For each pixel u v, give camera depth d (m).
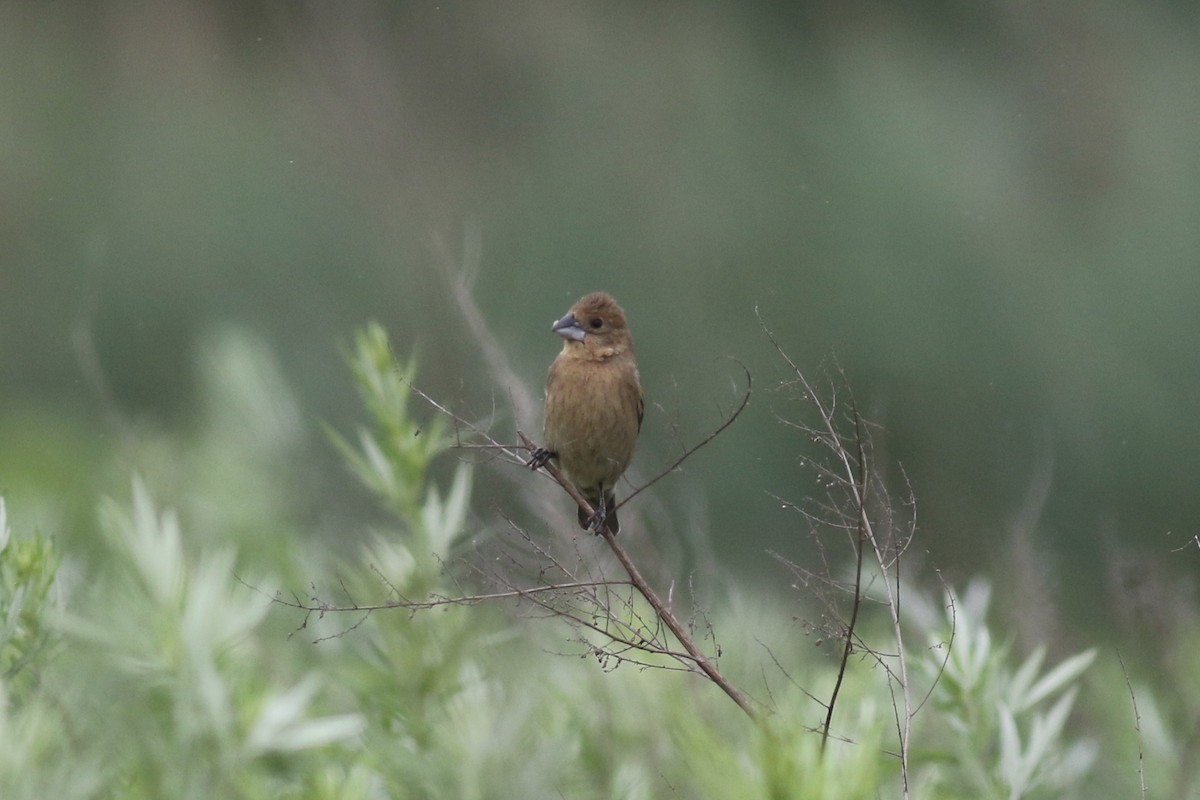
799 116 19.56
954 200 18.59
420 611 4.97
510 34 20.06
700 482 13.95
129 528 4.86
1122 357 17.70
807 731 3.76
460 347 7.57
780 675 5.89
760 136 19.42
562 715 5.24
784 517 14.90
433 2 19.59
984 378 17.55
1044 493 8.73
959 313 17.81
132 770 4.19
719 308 18.39
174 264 17.70
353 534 7.02
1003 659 5.53
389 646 4.92
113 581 5.20
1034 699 5.23
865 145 19.06
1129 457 17.20
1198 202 18.53
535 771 4.31
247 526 6.84
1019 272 18.19
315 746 4.62
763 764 3.42
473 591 5.21
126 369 17.25
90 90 19.70
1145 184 18.89
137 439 7.88
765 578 7.60
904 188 18.67
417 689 4.86
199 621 4.57
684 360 18.08
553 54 20.05
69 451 10.87
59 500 8.06
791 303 18.25
